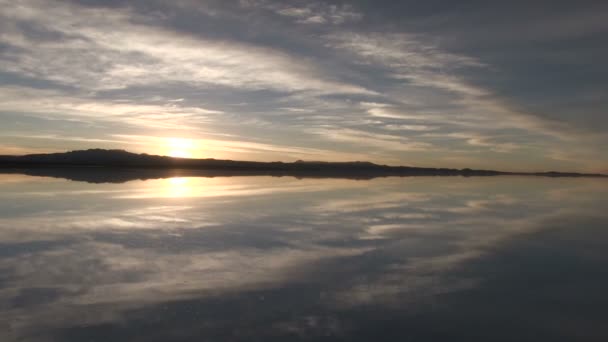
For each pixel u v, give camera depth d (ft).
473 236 48.26
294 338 22.49
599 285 31.24
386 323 24.45
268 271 33.94
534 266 36.09
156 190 102.42
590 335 23.25
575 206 82.17
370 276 32.96
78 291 28.81
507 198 97.91
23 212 61.31
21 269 33.40
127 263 35.58
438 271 34.42
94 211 63.05
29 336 22.34
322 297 28.37
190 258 37.42
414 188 130.31
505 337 22.94
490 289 30.27
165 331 23.11
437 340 22.45
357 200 86.33
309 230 50.60
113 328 23.39
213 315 25.29
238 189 112.47
